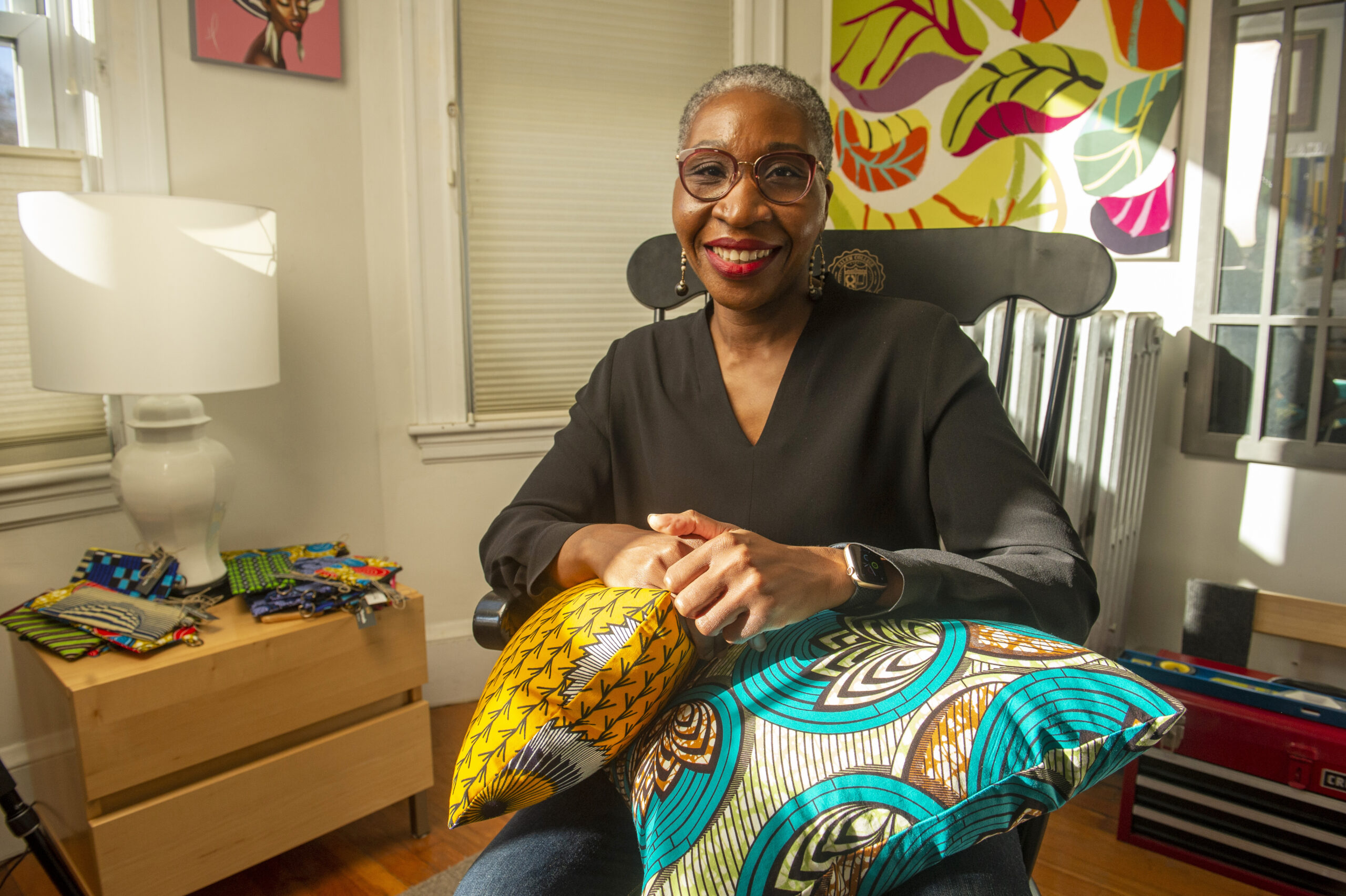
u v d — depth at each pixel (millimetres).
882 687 628
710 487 994
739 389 1015
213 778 1424
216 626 1486
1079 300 1148
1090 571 829
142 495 1563
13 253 1730
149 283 1399
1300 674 1889
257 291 1561
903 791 569
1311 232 1804
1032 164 2162
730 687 699
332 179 2088
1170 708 559
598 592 805
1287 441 1868
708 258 957
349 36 2078
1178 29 1927
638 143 2447
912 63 2314
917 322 961
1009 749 569
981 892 632
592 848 812
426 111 2184
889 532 982
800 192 913
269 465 2062
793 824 583
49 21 1754
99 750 1277
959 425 909
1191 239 1974
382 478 2258
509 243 2352
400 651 1644
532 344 2416
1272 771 1514
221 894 1570
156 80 1812
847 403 945
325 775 1555
